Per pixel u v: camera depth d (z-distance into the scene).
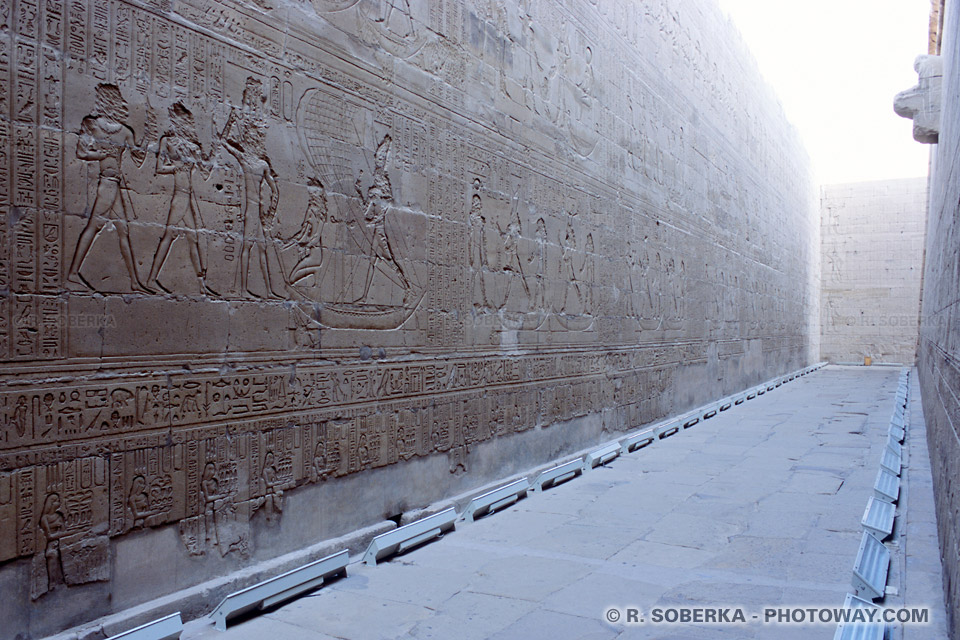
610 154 10.59
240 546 4.74
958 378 4.52
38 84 3.73
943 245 8.70
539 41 8.68
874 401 16.36
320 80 5.46
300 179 5.25
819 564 5.26
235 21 4.80
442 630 4.16
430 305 6.61
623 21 11.21
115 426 4.03
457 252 7.00
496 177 7.69
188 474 4.42
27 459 3.64
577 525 6.48
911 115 13.93
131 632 3.78
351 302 5.68
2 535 3.54
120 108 4.11
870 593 4.57
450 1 7.00
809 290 27.75
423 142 6.56
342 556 5.13
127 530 4.09
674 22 13.55
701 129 15.06
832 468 8.91
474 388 7.26
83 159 3.92
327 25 5.54
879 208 29.58
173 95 4.40
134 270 4.15
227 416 4.67
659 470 9.05
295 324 5.18
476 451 7.28
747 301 18.58
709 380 15.25
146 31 4.26
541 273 8.59
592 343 9.90
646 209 11.98
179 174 4.41
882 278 29.58
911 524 6.23
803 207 26.39
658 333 12.42
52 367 3.76
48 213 3.76
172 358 4.34
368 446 5.83
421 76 6.55
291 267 5.16
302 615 4.41
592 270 9.94
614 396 10.56
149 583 4.19
